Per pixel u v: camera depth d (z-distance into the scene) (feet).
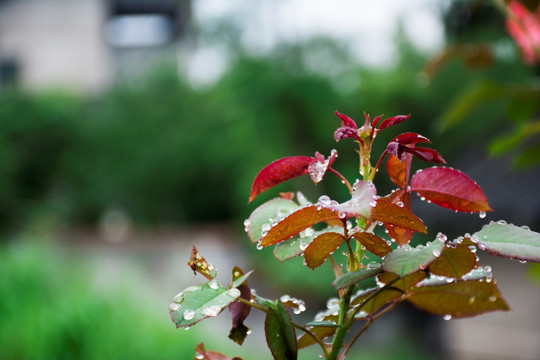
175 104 66.13
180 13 74.33
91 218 64.80
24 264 18.72
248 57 36.83
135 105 66.49
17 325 14.37
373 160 23.38
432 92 42.55
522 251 1.87
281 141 36.94
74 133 60.75
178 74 68.44
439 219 19.34
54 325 13.61
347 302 2.29
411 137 2.26
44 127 58.23
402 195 2.42
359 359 20.66
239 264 38.60
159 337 14.48
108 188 63.62
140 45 83.35
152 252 46.80
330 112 36.14
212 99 47.65
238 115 37.32
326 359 2.23
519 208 18.44
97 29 72.23
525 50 6.05
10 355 12.95
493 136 22.38
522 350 21.98
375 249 2.22
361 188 1.94
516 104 6.50
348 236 2.22
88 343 13.46
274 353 2.10
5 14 70.59
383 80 39.58
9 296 16.14
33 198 50.62
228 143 50.03
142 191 66.59
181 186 67.05
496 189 19.56
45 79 70.69
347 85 37.78
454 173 2.29
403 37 44.27
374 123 2.30
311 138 36.86
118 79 71.87
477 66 7.27
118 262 40.11
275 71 36.19
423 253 1.92
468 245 2.04
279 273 32.83
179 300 2.07
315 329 2.54
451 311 2.40
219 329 19.38
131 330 14.46
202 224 67.51
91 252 45.37
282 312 2.14
